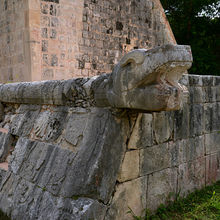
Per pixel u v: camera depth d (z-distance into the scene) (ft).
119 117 8.17
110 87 7.77
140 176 9.19
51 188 8.95
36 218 8.87
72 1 24.49
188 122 11.52
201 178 12.48
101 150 7.95
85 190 7.94
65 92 9.52
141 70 6.58
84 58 26.04
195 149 12.01
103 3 27.30
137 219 8.93
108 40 28.09
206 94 12.69
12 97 12.42
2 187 11.21
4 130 13.03
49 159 9.62
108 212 8.08
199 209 10.44
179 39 49.85
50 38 23.15
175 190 10.86
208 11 46.57
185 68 6.48
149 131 9.43
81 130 8.92
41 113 11.02
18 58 23.35
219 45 45.62
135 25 30.83
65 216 7.98
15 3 22.84
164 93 6.46
